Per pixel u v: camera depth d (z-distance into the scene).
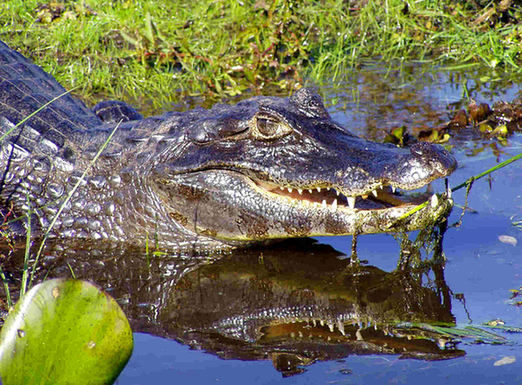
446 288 9.31
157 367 7.85
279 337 8.47
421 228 9.72
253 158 10.37
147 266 10.84
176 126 11.27
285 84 17.12
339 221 10.05
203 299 9.63
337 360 7.82
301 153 10.19
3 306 9.47
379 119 15.02
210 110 11.35
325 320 8.83
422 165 9.30
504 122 14.56
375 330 8.46
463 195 11.77
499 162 12.86
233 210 10.65
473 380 7.25
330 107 15.85
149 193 11.23
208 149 10.66
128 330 6.70
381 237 11.10
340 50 18.42
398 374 7.44
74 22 19.53
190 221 11.04
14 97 13.66
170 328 8.84
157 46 18.38
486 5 19.11
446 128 14.46
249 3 19.41
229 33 18.78
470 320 8.50
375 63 18.36
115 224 11.63
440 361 7.64
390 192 11.67
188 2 20.28
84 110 14.71
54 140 12.57
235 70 17.67
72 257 11.23
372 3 19.53
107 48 19.17
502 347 7.84
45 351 6.49
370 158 9.95
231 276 10.32
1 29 19.61
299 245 11.11
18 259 11.15
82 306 6.64
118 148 11.79
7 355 6.47
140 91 17.39
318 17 19.64
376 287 9.56
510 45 17.89
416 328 8.39
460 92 16.28
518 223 10.83
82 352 6.53
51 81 15.59
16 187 12.22
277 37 18.30
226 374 7.64
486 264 9.82
